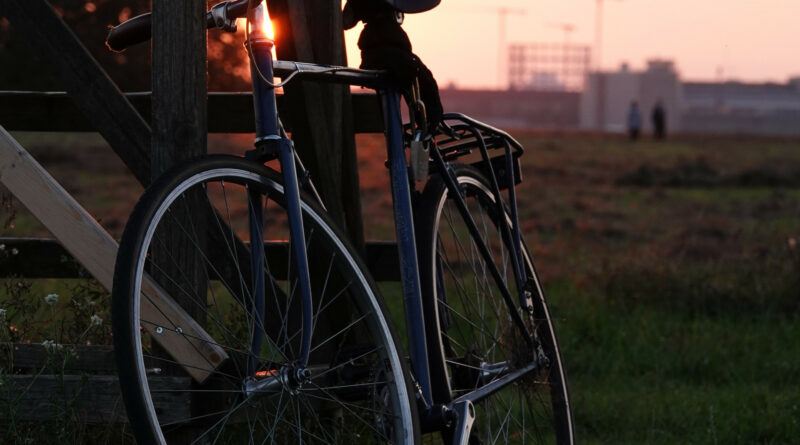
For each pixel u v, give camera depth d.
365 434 3.61
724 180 27.16
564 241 13.95
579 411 5.54
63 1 34.84
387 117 2.98
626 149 41.88
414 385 2.83
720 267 10.20
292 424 2.72
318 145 3.82
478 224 3.89
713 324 8.06
